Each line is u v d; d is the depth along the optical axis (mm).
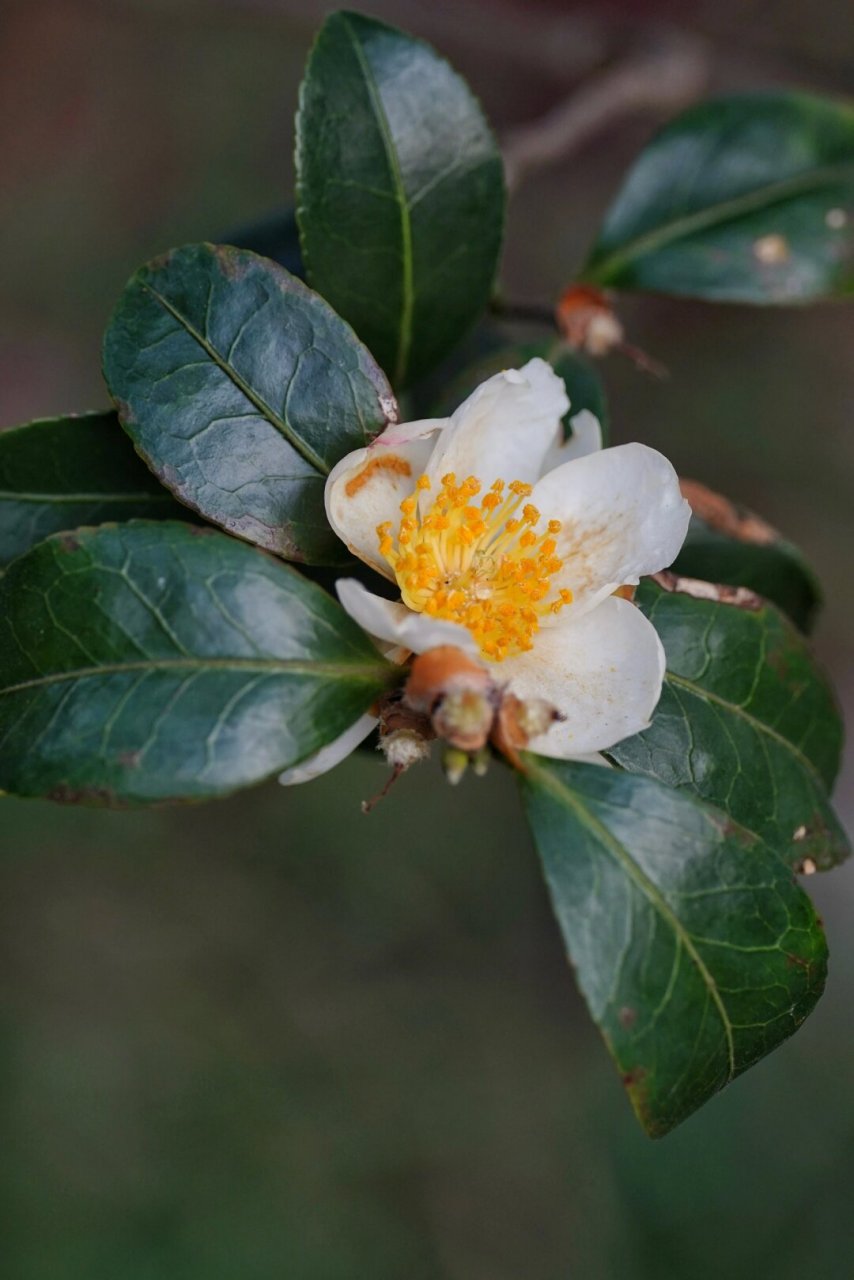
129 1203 969
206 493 504
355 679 491
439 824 1038
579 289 585
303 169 534
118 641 488
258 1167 990
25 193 1030
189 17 822
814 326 1015
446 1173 1011
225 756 483
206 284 506
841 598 1030
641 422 994
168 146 1047
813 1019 1056
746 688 529
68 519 524
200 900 1038
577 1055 1047
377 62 539
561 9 939
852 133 607
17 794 483
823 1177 1009
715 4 994
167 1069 1005
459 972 1047
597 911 490
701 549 576
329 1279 968
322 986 1037
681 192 603
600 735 500
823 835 532
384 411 510
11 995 1012
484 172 547
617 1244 1004
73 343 1020
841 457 1002
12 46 1041
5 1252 941
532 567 509
